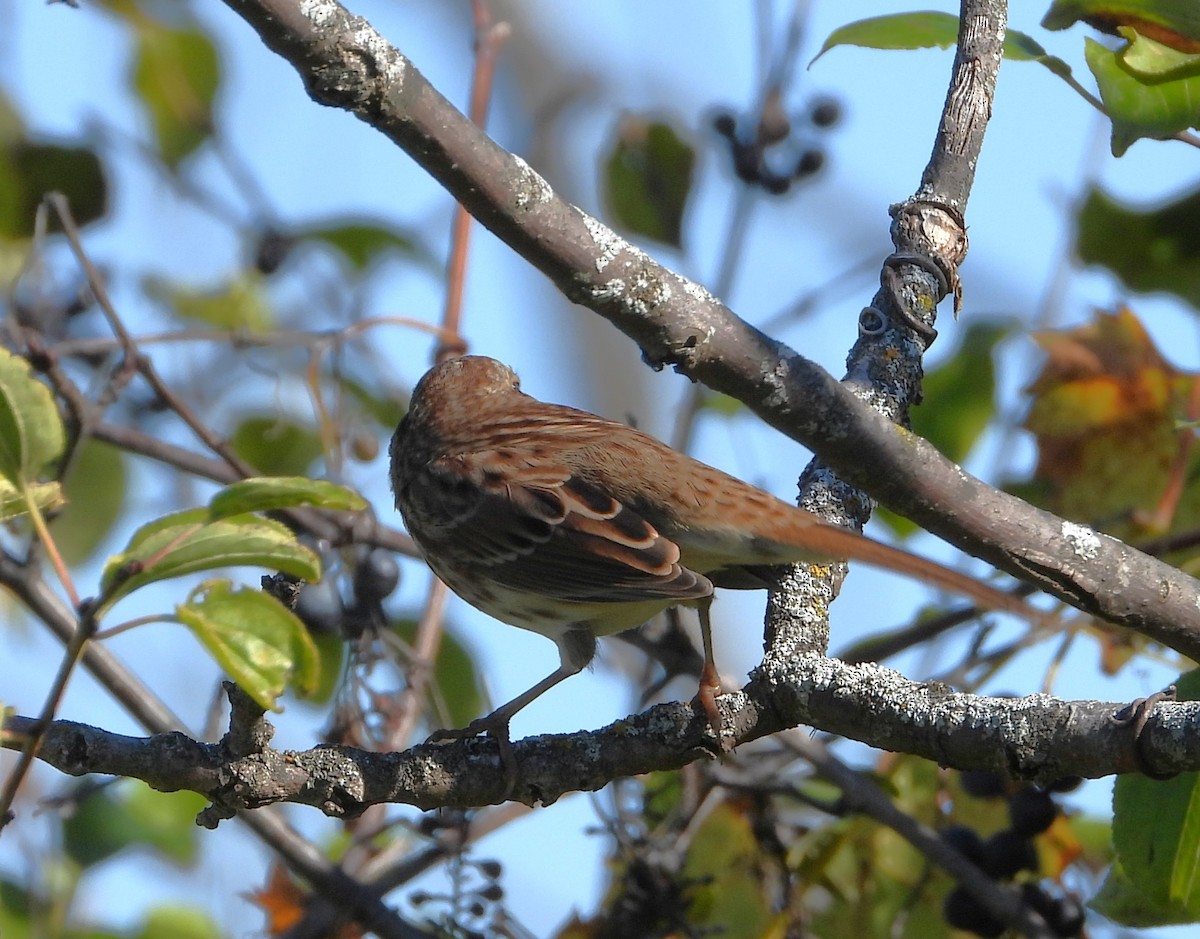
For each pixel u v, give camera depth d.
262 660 5.32
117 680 9.60
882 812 9.43
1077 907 9.59
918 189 8.89
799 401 6.89
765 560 8.09
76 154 12.30
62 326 12.02
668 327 6.65
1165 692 6.46
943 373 11.21
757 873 9.77
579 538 8.89
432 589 10.63
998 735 6.55
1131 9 7.34
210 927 10.07
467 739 7.76
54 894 10.06
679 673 10.05
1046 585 7.28
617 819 9.54
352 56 5.87
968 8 8.84
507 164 6.28
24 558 10.23
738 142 12.00
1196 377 10.67
